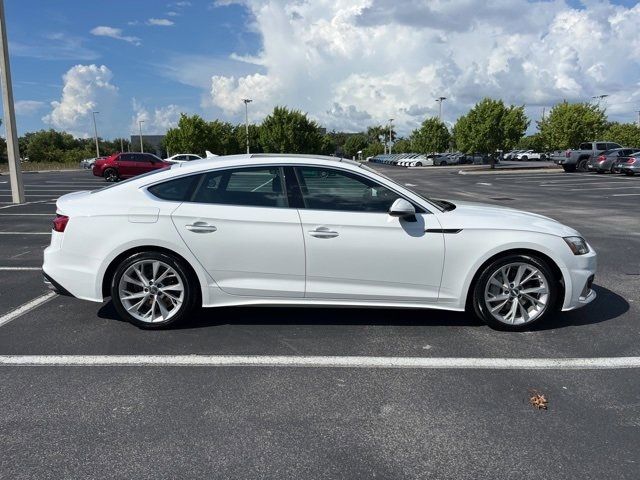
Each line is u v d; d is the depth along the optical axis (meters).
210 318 4.84
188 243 4.37
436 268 4.40
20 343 4.25
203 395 3.39
